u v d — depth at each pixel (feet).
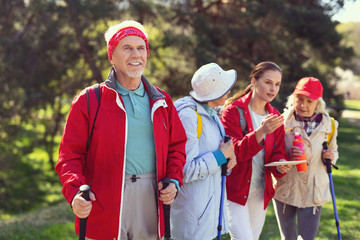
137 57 13.76
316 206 20.61
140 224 14.19
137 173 13.96
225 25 83.51
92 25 77.87
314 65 87.61
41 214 40.42
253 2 80.84
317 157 20.57
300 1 89.56
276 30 84.58
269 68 19.42
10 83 78.23
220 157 16.30
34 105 81.66
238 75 80.43
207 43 78.79
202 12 88.33
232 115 19.69
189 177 15.93
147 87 14.42
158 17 77.30
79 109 13.47
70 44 76.48
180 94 82.69
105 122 13.39
